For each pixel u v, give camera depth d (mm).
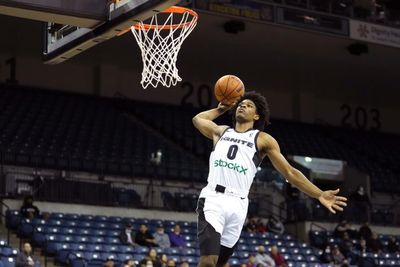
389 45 30484
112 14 8859
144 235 22094
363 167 33344
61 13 8680
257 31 28938
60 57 9984
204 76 34656
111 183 25828
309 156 32688
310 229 27500
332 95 37688
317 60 32469
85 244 21062
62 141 27391
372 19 30266
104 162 26672
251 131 5801
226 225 5617
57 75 32406
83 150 27281
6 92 30156
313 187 5609
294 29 28469
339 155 33844
